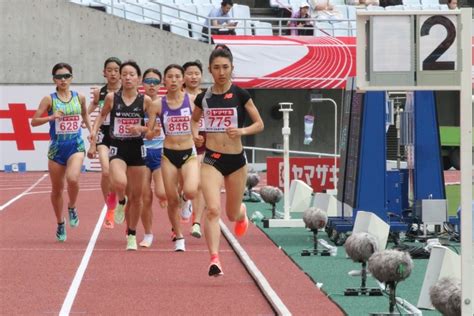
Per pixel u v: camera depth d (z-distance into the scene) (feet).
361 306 38.63
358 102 58.70
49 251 55.26
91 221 70.74
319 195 64.64
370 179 57.77
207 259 52.65
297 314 37.22
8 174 121.29
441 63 36.40
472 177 29.40
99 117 56.39
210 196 43.55
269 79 122.52
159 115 53.16
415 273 47.55
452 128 122.11
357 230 49.90
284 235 62.49
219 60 43.78
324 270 48.19
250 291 43.24
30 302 40.22
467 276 29.14
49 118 57.26
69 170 58.13
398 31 39.40
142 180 55.11
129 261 51.70
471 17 29.60
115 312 38.27
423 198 57.47
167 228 66.85
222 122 43.80
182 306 39.58
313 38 123.95
